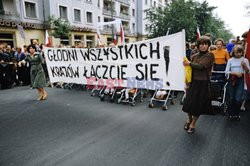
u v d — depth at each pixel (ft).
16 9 64.39
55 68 26.40
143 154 10.57
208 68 11.89
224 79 17.01
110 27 109.60
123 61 20.01
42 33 72.38
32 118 16.37
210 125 14.15
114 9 116.78
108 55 20.90
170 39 16.93
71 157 10.47
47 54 26.61
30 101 21.72
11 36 63.31
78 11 85.61
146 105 19.57
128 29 134.00
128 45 19.25
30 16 69.46
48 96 23.84
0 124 15.19
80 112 17.66
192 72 12.22
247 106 18.08
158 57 17.81
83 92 25.82
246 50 17.70
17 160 10.29
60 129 14.05
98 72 22.22
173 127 13.99
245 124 14.24
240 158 9.97
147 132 13.29
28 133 13.48
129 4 131.85
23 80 31.78
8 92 26.68
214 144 11.42
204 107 12.06
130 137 12.60
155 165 9.59
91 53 22.24
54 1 73.82
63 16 79.20
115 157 10.37
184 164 9.61
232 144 11.36
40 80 21.50
